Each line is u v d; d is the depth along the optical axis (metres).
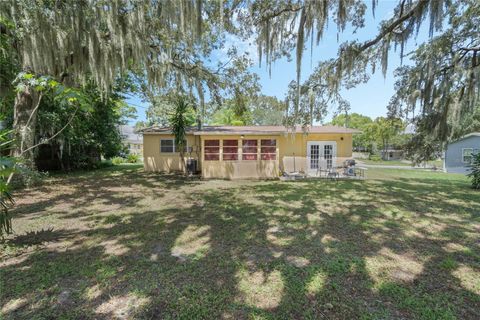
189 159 11.12
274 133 9.84
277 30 5.93
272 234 3.70
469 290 2.23
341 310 1.96
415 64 7.47
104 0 5.20
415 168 17.03
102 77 5.98
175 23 5.21
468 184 8.81
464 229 3.91
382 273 2.53
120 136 15.36
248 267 2.66
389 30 5.66
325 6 4.79
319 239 3.49
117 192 7.05
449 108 6.84
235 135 9.86
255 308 1.99
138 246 3.24
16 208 5.16
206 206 5.46
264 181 9.38
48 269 2.58
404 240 3.45
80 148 11.95
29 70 5.28
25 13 4.84
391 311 1.95
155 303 2.05
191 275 2.50
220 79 9.30
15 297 2.11
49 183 8.21
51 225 4.09
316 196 6.54
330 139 11.62
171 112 12.71
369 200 6.06
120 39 5.58
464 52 6.32
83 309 1.97
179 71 8.39
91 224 4.16
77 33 5.42
